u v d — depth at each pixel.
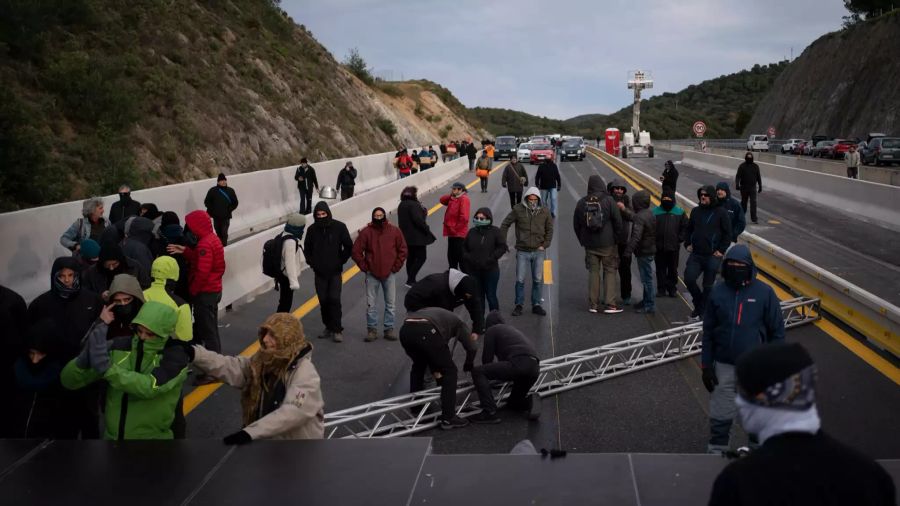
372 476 4.29
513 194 22.84
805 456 2.21
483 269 10.97
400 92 77.69
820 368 9.07
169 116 27.47
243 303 12.66
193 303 8.72
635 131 80.81
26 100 22.14
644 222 11.58
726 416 6.11
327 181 30.25
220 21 39.12
